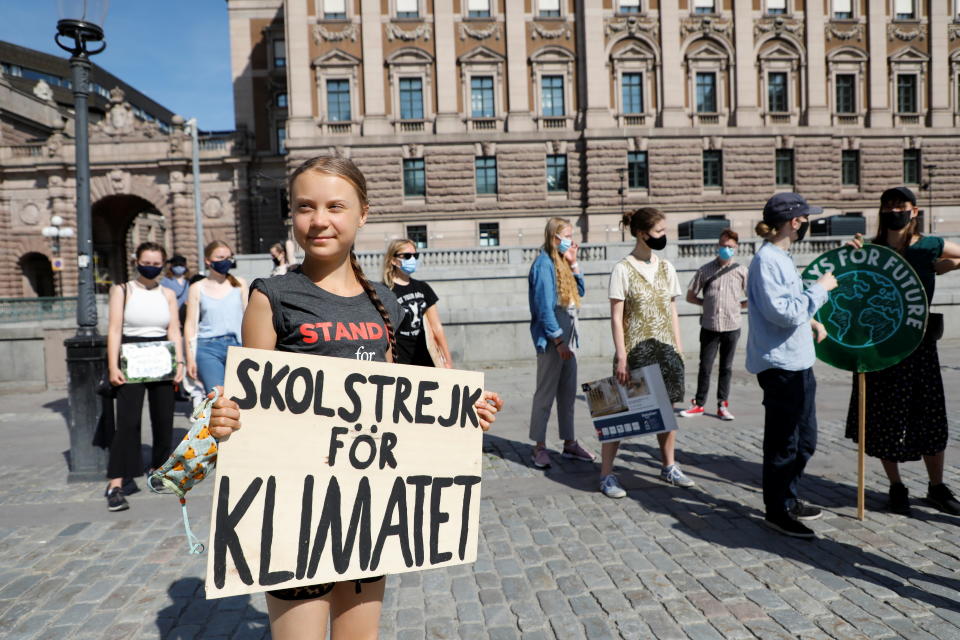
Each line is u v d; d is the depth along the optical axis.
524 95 32.19
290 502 1.71
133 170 37.28
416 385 1.89
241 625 2.95
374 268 22.19
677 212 32.31
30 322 17.02
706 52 32.41
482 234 32.50
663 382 4.47
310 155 31.59
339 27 31.66
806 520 3.96
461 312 11.34
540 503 4.47
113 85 73.75
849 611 2.87
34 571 3.59
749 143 32.56
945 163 33.78
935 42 33.56
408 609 3.04
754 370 3.85
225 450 1.65
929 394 3.93
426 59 31.83
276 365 1.71
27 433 7.76
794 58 32.69
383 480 1.83
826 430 6.29
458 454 1.95
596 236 32.09
